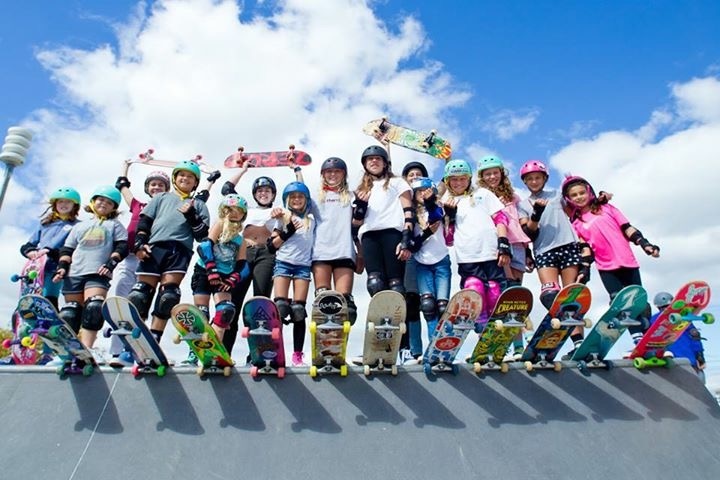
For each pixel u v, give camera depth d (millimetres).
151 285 4758
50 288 5398
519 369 4414
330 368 4207
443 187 6207
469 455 3768
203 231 4902
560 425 4047
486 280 5008
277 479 3539
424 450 3777
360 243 5629
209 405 3975
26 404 3910
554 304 4020
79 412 3879
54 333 3764
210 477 3535
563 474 3701
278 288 4840
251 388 4098
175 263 4754
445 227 5504
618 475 3732
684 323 4195
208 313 4984
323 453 3711
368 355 4172
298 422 3902
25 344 3926
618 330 4277
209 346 3938
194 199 5402
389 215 5113
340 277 4906
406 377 4266
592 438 3977
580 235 5320
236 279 4812
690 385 4430
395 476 3602
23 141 5867
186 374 4156
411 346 5109
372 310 3939
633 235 5051
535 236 5383
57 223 5699
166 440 3736
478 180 5836
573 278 5109
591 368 4504
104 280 4801
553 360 4457
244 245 5137
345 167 5320
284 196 5164
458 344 4168
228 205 4961
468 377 4324
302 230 5066
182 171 5469
